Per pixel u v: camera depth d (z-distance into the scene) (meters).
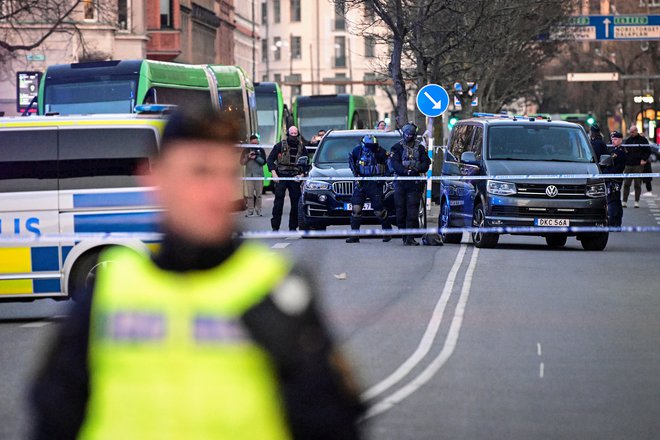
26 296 39.91
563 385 27.33
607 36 185.25
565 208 62.06
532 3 129.25
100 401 9.84
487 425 23.42
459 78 141.25
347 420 9.62
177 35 198.50
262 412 9.65
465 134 68.75
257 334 9.66
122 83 88.19
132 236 39.88
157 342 9.77
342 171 70.25
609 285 46.28
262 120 151.12
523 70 182.00
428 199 83.94
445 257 57.41
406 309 39.28
